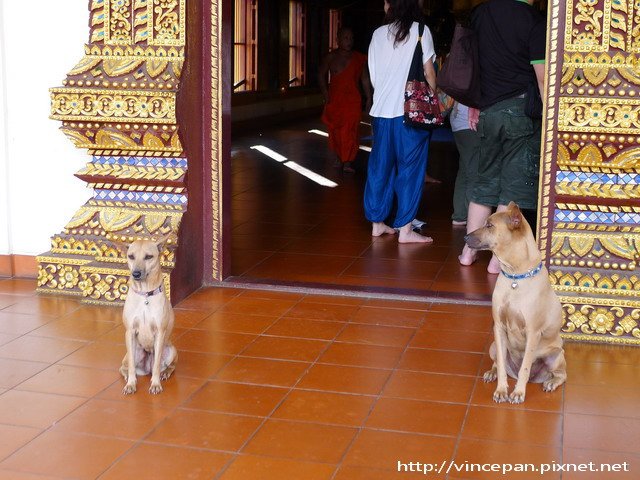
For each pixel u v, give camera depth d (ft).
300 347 16.58
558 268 17.34
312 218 29.19
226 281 20.77
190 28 18.90
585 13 16.57
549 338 14.49
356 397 14.25
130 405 13.88
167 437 12.75
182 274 19.40
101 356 16.11
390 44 24.08
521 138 20.38
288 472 11.67
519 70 20.02
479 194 21.70
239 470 11.73
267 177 38.47
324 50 77.97
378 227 26.27
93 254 19.80
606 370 15.53
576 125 16.69
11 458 12.05
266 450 12.34
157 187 19.35
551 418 13.47
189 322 17.97
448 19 50.57
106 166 19.61
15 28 20.08
